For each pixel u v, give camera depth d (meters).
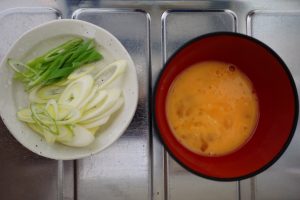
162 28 0.26
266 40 0.27
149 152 0.26
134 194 0.25
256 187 0.26
